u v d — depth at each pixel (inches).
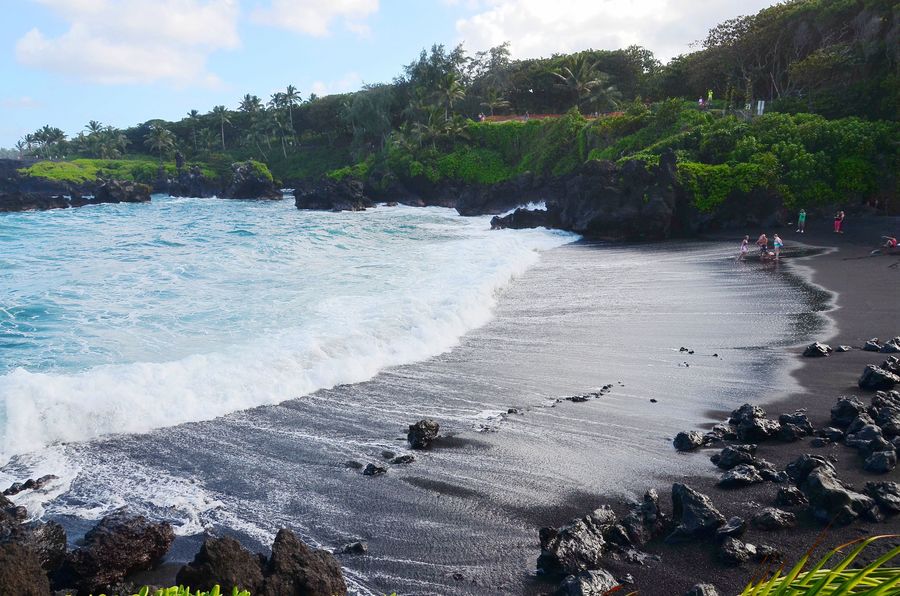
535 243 1599.4
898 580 85.8
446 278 988.6
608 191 1690.5
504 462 408.8
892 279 944.9
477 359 639.8
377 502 363.9
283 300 826.2
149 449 431.5
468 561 304.7
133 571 297.3
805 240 1413.6
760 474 363.3
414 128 3388.3
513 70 3688.5
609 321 789.2
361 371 587.8
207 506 361.4
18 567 220.8
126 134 5940.0
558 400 518.9
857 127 1690.5
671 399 509.4
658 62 3503.9
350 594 280.2
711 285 990.4
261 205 3339.1
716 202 1685.5
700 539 304.2
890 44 1872.5
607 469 392.2
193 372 540.1
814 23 2185.0
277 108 4921.3
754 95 2532.0
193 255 1230.3
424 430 440.1
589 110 3267.7
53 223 2139.5
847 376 535.2
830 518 307.3
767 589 100.0
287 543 268.4
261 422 479.5
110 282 948.0
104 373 524.7
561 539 294.7
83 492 373.7
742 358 608.7
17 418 433.7
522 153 3061.0
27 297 840.9
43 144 5895.7
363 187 3302.2
